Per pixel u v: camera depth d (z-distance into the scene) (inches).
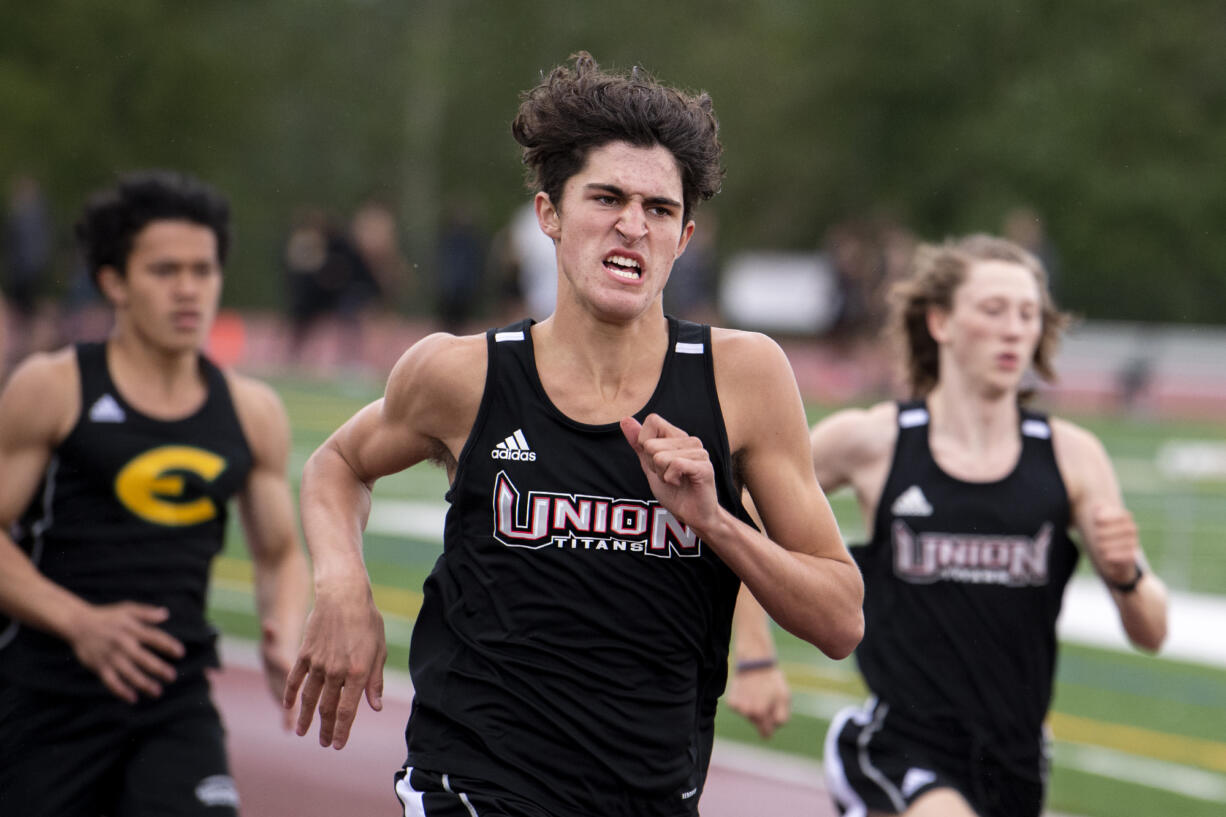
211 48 6131.9
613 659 396.8
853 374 3287.4
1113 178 5187.0
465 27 6466.5
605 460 394.0
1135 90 5231.3
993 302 608.4
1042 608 601.0
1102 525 584.7
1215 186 5196.9
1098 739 989.2
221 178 6107.3
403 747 912.9
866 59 5728.3
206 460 569.9
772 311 3959.2
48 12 5782.5
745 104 6136.8
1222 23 5447.8
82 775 540.1
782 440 404.2
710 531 381.1
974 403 610.5
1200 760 946.7
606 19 6402.6
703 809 822.5
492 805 393.1
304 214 3747.5
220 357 3878.0
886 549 605.9
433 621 416.2
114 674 530.6
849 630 405.7
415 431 417.1
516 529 397.4
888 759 589.3
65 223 5477.4
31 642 543.2
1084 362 3282.5
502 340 405.7
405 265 5177.2
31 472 556.1
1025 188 5260.8
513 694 396.8
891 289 665.0
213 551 574.2
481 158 6451.8
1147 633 612.4
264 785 834.2
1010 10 5506.9
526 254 3100.4
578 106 390.3
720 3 6565.0
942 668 592.7
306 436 2226.9
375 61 6840.6
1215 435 2768.2
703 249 3004.4
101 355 568.7
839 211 5925.2
